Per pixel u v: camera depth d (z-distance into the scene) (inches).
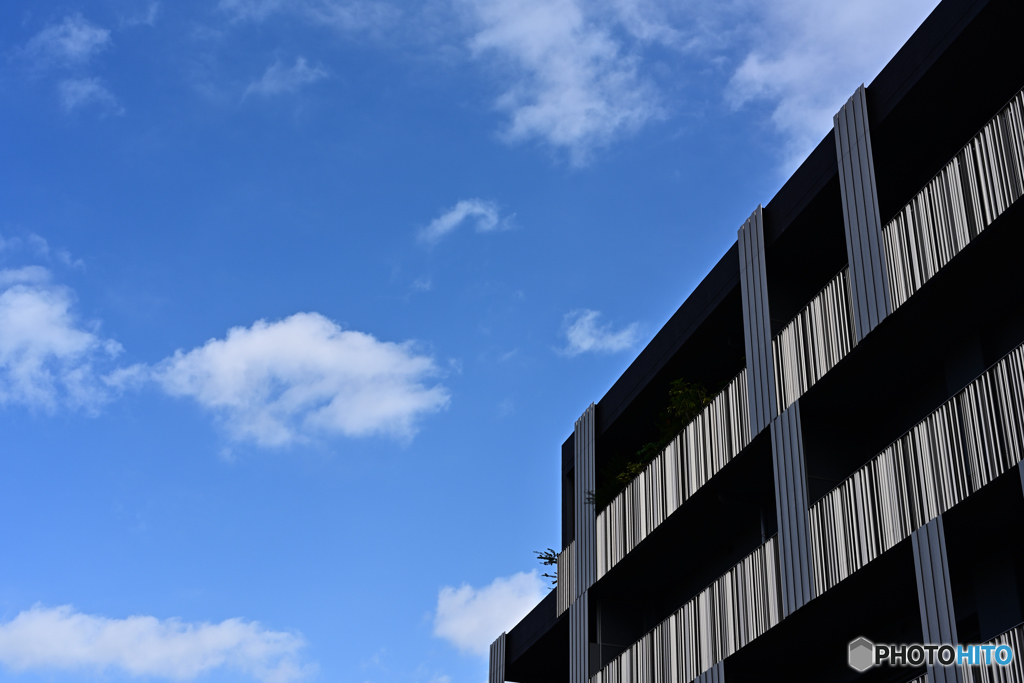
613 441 1067.3
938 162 727.7
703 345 919.0
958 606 661.3
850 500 669.3
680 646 828.0
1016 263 610.2
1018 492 564.1
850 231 704.4
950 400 604.1
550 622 1067.9
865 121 706.8
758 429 774.5
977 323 665.0
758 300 808.9
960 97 677.9
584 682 959.0
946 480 594.9
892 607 691.4
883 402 743.1
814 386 724.7
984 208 593.3
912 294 638.5
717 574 922.1
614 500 982.4
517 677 1198.3
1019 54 644.7
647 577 968.3
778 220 806.5
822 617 703.7
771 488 834.2
